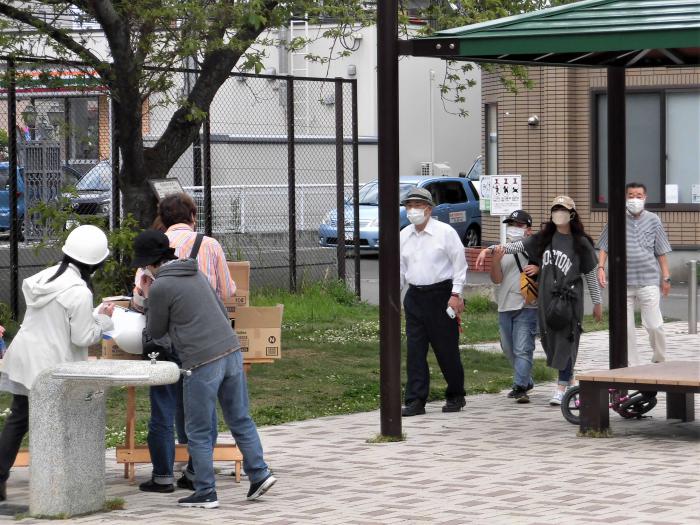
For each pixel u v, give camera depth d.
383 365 13.05
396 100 12.90
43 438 9.66
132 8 17.00
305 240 26.86
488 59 13.68
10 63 17.59
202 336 9.93
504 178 23.28
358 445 12.81
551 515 9.46
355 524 9.30
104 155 21.02
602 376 12.99
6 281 21.20
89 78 17.72
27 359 10.04
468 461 11.84
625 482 10.71
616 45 11.80
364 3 19.64
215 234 25.44
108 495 10.58
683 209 32.66
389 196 12.92
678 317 25.91
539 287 14.77
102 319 10.29
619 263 14.43
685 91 32.72
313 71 43.19
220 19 17.75
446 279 14.73
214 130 29.23
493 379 17.64
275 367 18.14
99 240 10.23
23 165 20.70
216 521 9.49
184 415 10.52
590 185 33.97
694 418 14.31
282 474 11.34
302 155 31.25
